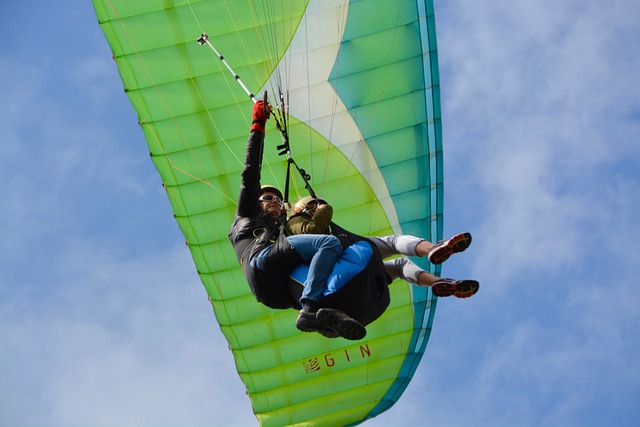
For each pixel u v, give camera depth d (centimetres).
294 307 1235
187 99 1802
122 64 1791
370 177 1795
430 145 1786
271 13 1808
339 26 1798
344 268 1151
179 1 1794
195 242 1825
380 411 1923
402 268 1241
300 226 1193
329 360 1883
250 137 1212
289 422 1917
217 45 1802
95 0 1772
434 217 1797
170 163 1809
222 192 1808
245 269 1203
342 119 1800
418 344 1877
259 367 1892
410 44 1775
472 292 1170
